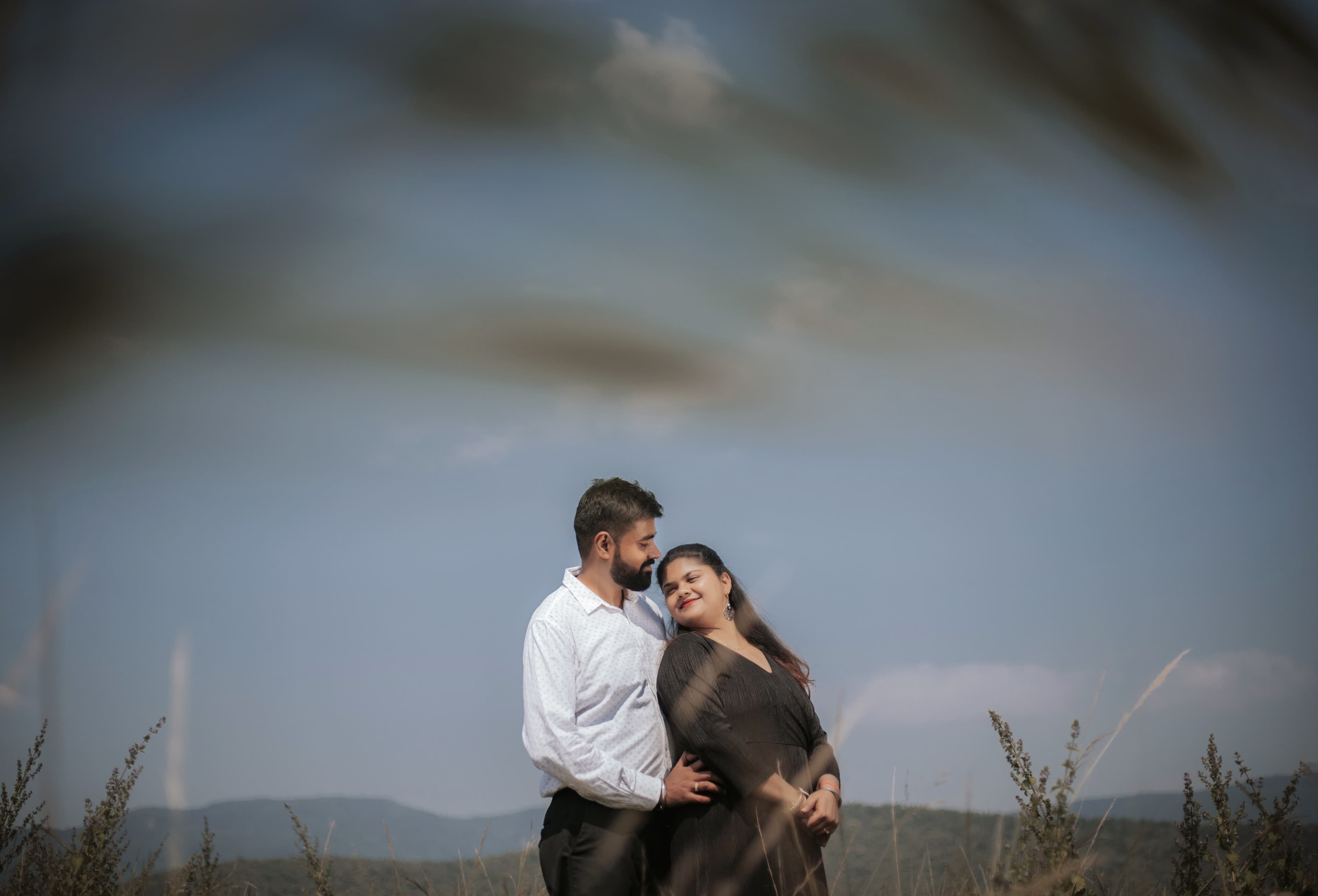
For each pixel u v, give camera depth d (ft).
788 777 8.72
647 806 8.44
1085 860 6.91
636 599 10.10
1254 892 7.79
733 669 9.11
